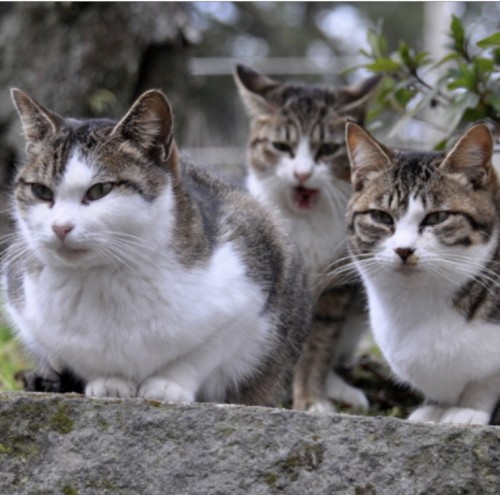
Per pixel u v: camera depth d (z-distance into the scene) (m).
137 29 10.98
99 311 5.35
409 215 6.09
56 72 10.83
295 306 6.66
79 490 4.81
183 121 11.61
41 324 5.50
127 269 5.30
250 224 6.21
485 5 16.58
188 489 4.79
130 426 4.86
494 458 4.72
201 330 5.43
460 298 5.88
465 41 7.22
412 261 5.84
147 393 5.40
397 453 4.74
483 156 6.08
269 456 4.78
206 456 4.80
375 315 6.33
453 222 5.96
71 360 5.57
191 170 6.73
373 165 6.48
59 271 5.39
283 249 6.48
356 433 4.77
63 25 10.85
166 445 4.84
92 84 10.88
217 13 20.86
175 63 11.45
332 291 8.15
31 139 5.69
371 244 6.28
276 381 6.55
